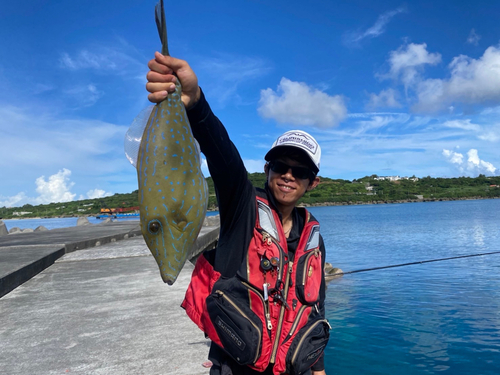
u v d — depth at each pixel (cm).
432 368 599
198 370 314
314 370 222
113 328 420
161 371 313
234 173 173
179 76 162
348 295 1100
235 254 179
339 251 2325
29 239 1292
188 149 174
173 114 169
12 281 617
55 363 334
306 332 178
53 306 514
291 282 182
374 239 3028
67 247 1022
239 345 166
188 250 177
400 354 658
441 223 4716
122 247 1118
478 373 579
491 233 3278
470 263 1684
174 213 170
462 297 1043
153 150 170
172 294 561
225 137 171
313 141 199
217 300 172
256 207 187
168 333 401
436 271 1478
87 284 643
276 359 172
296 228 204
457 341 709
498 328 779
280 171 193
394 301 1015
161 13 163
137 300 532
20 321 453
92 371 316
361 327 802
